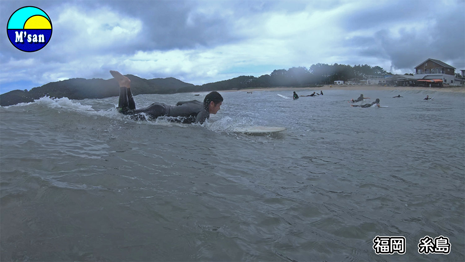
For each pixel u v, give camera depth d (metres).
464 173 3.56
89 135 4.12
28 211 1.89
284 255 1.69
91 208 2.00
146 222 1.89
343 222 2.17
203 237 1.78
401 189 2.96
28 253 1.49
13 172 2.49
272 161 3.69
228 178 2.89
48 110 5.39
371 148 4.83
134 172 2.76
